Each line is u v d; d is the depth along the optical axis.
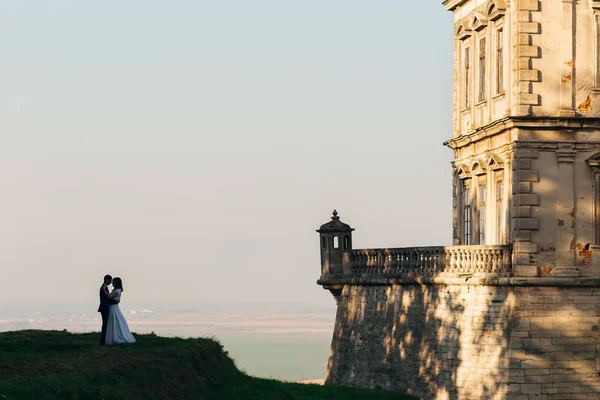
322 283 78.69
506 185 66.06
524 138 64.25
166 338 57.81
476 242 72.00
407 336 70.19
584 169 64.44
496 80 68.62
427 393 67.69
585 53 64.69
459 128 75.25
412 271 70.56
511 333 62.75
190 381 51.91
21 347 53.22
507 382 62.28
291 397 57.84
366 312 75.12
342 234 78.31
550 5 64.62
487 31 69.69
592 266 64.12
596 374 63.00
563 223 64.12
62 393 43.59
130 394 46.78
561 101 64.38
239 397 53.94
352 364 75.69
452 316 66.56
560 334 62.97
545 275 63.59
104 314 54.84
